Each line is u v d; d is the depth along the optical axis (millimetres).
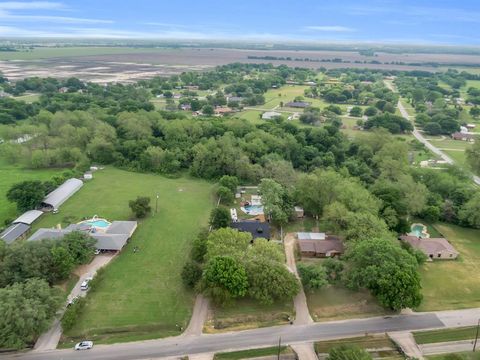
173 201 128750
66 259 82062
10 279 75500
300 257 96875
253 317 75562
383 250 80000
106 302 78750
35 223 110562
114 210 120688
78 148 161625
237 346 68812
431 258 97125
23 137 171500
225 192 126812
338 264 85625
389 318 76125
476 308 79750
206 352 67375
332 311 77812
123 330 71812
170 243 102125
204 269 80625
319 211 115062
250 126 189000
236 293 75188
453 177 138125
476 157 156750
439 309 79125
